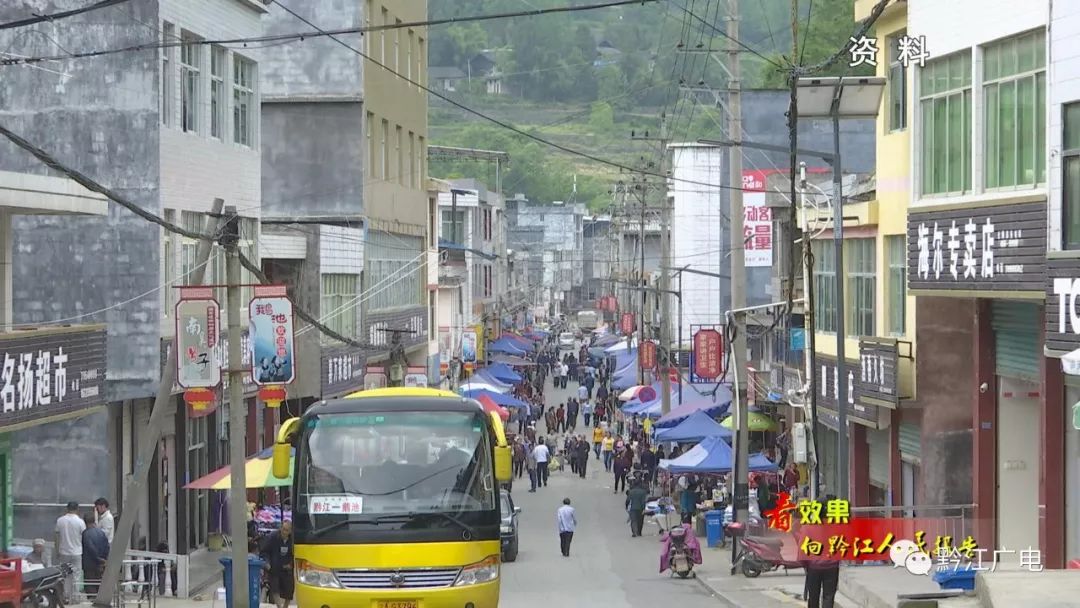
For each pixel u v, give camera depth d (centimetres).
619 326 11825
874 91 2791
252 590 2630
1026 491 2792
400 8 6062
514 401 6481
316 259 4650
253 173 4000
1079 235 2184
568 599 3108
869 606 2372
